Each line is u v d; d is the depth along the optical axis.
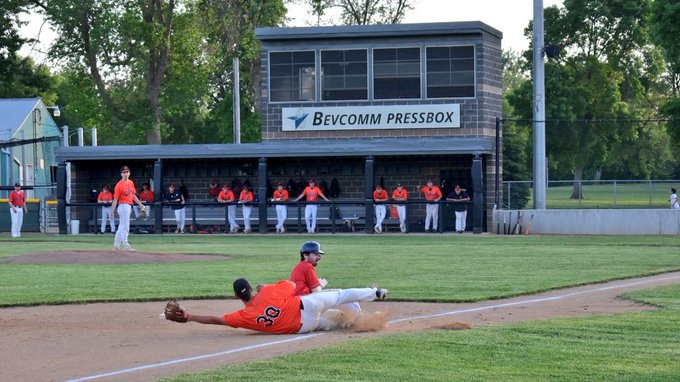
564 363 16.52
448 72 63.62
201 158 64.25
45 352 18.73
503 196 74.94
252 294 20.25
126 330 21.59
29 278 32.75
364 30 64.06
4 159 88.62
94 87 96.62
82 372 16.61
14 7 111.31
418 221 64.56
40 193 95.25
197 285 30.17
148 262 38.88
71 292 28.55
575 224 60.72
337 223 64.94
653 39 77.06
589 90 118.44
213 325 22.17
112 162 68.56
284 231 65.50
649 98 142.75
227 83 120.69
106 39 91.44
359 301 20.88
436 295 26.83
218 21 103.25
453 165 64.62
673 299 25.47
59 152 64.94
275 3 102.12
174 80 100.62
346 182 65.75
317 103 65.00
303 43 65.00
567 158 120.69
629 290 27.91
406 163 65.19
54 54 94.19
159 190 63.94
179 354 18.22
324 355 17.28
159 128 101.12
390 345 18.27
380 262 38.28
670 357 17.06
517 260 39.22
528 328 20.34
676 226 59.84
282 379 15.30
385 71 64.25
